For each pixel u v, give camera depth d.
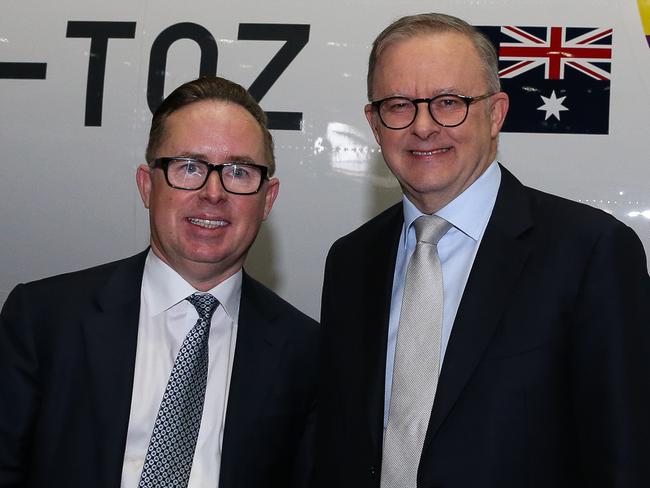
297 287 3.42
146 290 2.29
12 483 2.13
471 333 2.03
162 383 2.18
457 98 2.09
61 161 3.56
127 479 2.07
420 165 2.12
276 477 2.29
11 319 2.23
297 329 2.41
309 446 2.40
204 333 2.21
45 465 2.10
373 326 2.24
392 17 3.48
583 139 3.31
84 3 3.65
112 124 3.54
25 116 3.60
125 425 2.09
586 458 1.95
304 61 3.48
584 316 1.96
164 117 2.23
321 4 3.53
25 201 3.57
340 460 2.22
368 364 2.20
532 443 1.94
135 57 3.56
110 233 3.52
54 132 3.57
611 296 1.94
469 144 2.11
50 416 2.12
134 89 3.54
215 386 2.23
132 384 2.14
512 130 3.35
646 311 1.97
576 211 2.12
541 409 1.96
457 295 2.16
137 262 2.36
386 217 2.49
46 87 3.60
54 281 2.32
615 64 3.33
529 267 2.06
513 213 2.17
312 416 2.43
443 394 2.00
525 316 2.01
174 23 3.56
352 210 3.40
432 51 2.10
